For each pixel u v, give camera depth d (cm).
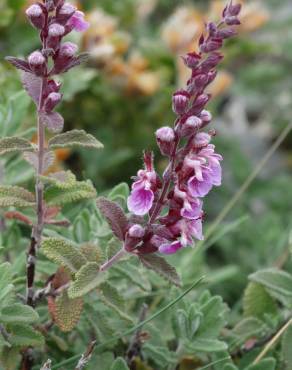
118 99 67
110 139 67
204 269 55
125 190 46
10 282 41
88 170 65
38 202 42
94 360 43
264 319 47
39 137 41
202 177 39
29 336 41
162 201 39
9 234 47
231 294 57
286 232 59
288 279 45
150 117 69
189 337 44
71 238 46
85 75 59
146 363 46
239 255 60
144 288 43
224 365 43
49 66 50
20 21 64
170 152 39
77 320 41
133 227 39
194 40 70
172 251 39
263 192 69
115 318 45
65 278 42
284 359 43
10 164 48
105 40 65
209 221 68
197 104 39
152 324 46
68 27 41
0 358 41
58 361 44
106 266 40
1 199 41
